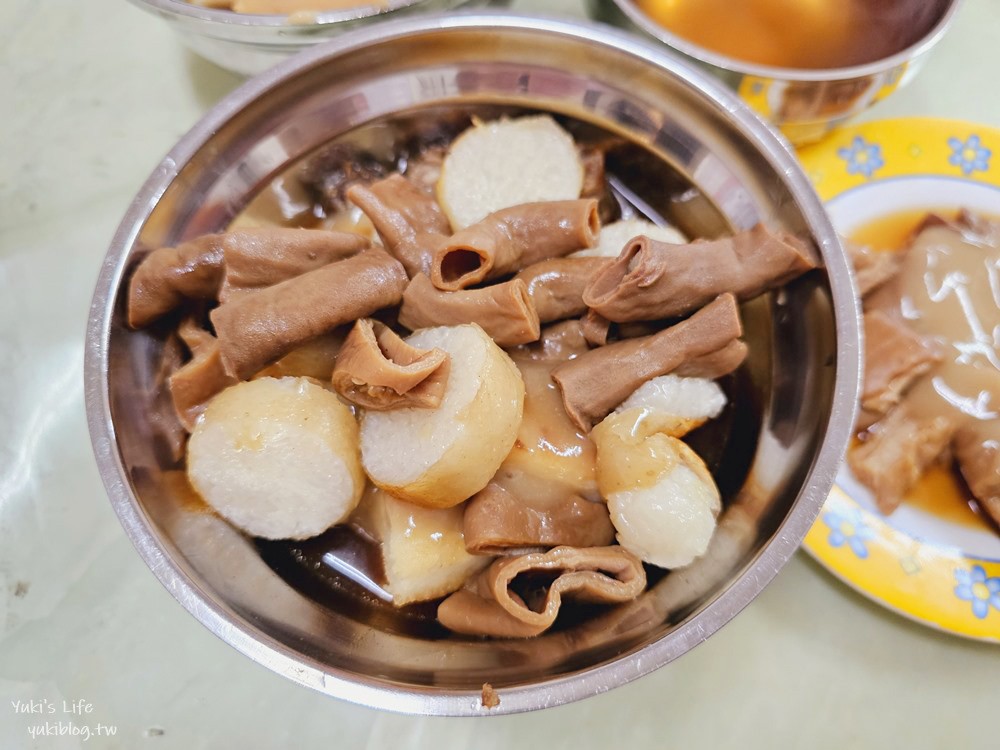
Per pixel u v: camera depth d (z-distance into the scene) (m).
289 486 0.15
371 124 0.17
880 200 0.20
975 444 0.17
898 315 0.18
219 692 0.16
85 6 0.23
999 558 0.16
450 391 0.14
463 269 0.16
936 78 0.22
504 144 0.18
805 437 0.14
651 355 0.15
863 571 0.16
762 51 0.20
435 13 0.16
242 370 0.15
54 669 0.16
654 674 0.16
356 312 0.15
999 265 0.18
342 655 0.14
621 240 0.17
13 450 0.18
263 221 0.17
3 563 0.17
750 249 0.15
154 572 0.13
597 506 0.15
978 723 0.16
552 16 0.16
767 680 0.16
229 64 0.19
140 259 0.15
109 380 0.14
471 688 0.13
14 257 0.20
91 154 0.21
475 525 0.14
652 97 0.16
